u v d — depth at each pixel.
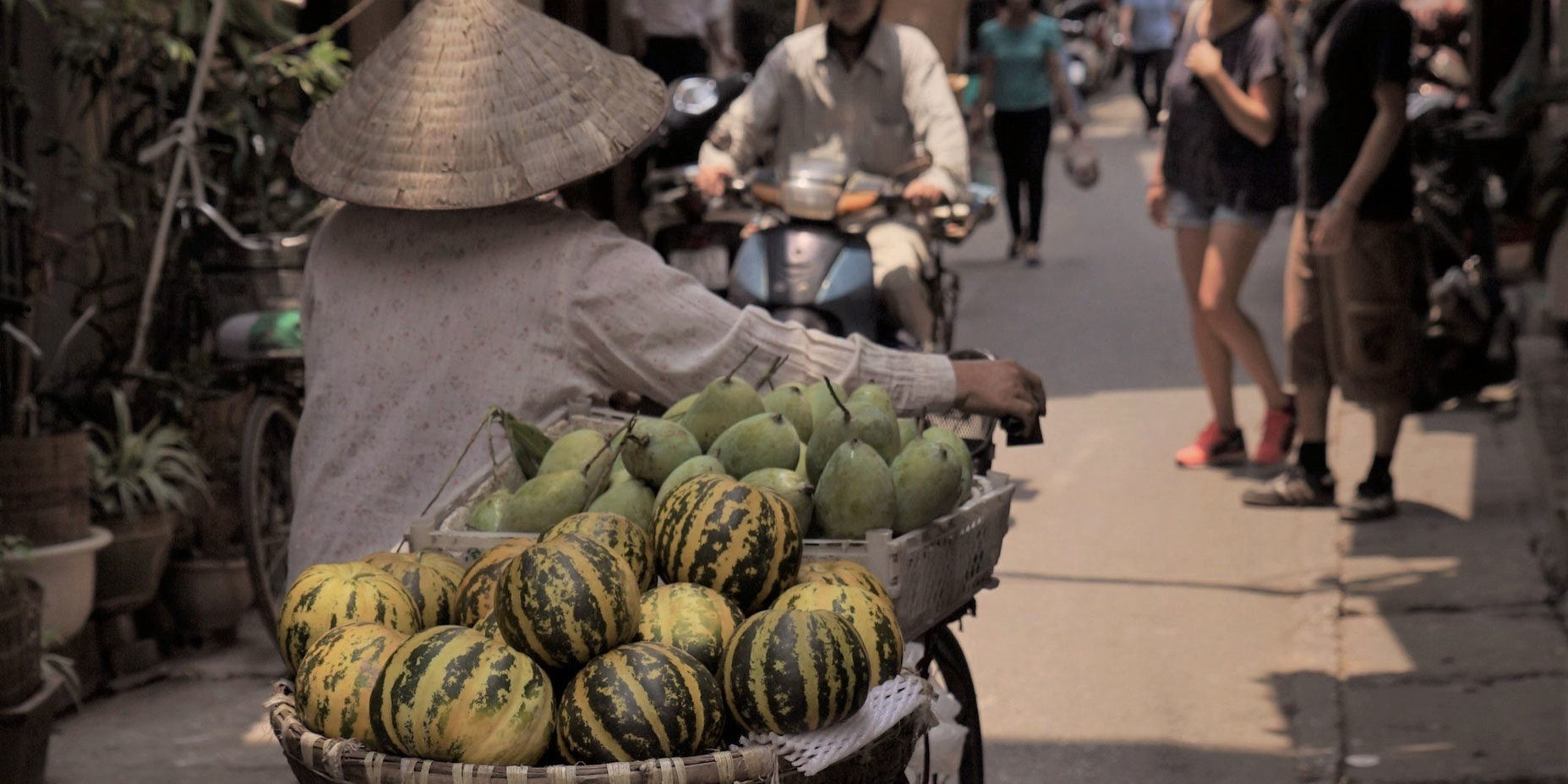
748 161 6.26
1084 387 8.97
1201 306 7.13
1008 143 12.48
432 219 2.99
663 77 10.50
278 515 5.84
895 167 6.22
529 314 2.90
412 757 1.81
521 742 1.81
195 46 5.83
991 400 3.03
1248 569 5.98
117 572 5.25
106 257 5.79
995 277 12.12
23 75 5.32
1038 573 6.06
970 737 3.45
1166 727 4.62
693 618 1.99
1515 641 5.00
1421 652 5.00
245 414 5.95
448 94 2.92
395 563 2.21
